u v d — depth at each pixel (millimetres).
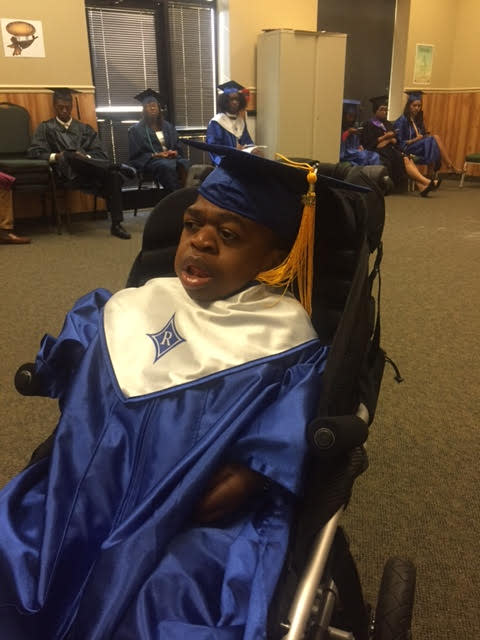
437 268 3824
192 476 745
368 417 882
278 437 754
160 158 5344
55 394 1027
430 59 7910
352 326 840
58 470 820
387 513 1552
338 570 859
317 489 778
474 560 1398
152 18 5652
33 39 4828
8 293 3275
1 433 1902
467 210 6008
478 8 7734
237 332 889
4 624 667
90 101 5219
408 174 7117
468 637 1201
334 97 6270
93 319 1074
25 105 4957
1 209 4418
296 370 855
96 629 644
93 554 770
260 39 6066
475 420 1992
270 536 754
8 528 764
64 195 5090
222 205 900
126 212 5883
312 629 748
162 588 680
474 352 2531
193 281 926
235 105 5684
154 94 5414
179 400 840
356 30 7359
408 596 1028
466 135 8320
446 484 1669
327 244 1052
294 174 891
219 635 625
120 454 832
